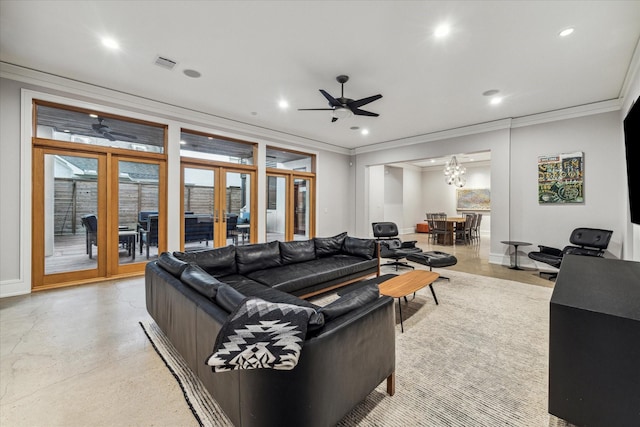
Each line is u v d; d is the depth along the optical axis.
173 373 1.88
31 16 2.45
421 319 2.82
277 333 1.17
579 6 2.28
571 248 4.32
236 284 2.76
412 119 5.17
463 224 8.68
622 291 1.40
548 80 3.59
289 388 1.13
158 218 4.55
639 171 2.21
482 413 1.54
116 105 4.04
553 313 1.29
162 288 2.24
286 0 2.24
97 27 2.60
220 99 4.32
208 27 2.59
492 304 3.24
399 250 4.95
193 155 5.01
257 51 2.98
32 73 3.42
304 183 6.92
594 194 4.39
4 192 3.35
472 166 10.53
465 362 2.05
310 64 3.24
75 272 3.90
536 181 4.92
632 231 3.70
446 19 2.45
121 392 1.70
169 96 4.21
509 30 2.59
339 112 3.63
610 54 2.97
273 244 3.64
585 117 4.45
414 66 3.26
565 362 1.27
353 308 1.49
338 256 4.18
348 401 1.36
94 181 4.02
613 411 1.17
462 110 4.69
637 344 1.12
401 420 1.49
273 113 4.94
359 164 7.69
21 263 3.45
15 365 1.96
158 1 2.27
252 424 1.21
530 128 4.97
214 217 5.26
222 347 1.14
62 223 3.80
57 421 1.47
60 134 3.80
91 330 2.50
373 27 2.57
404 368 1.98
